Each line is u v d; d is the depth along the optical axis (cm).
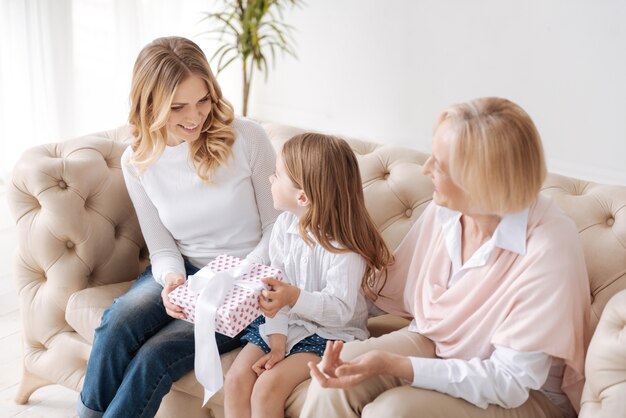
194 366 162
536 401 137
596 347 124
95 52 342
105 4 340
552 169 320
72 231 185
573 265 131
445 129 130
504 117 125
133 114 177
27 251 190
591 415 124
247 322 153
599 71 296
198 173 178
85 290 187
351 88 374
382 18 352
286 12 381
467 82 335
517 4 309
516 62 317
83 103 343
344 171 160
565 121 311
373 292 170
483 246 140
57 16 312
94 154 194
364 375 130
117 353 166
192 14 395
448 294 145
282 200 166
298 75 390
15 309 259
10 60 308
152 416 162
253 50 354
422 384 130
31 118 318
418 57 346
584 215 160
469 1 322
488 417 129
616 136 298
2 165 320
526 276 132
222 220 183
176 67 166
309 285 164
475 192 127
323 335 161
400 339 149
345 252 159
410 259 165
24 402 207
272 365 156
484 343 138
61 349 189
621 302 127
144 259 207
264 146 184
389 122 367
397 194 183
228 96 419
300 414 143
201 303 152
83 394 170
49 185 184
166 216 185
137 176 186
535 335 128
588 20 293
